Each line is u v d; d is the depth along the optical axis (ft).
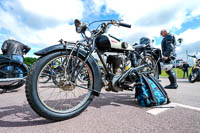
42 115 4.50
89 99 5.74
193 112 5.77
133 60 7.64
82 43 5.84
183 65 27.30
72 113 5.12
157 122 4.75
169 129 4.23
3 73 10.61
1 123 4.74
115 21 6.41
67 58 5.49
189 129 4.23
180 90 11.22
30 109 6.33
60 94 9.56
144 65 8.09
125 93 10.30
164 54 11.71
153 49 10.00
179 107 6.47
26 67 11.73
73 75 5.44
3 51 12.53
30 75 4.37
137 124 4.61
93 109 6.26
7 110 6.19
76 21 6.00
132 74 7.02
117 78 6.67
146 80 6.95
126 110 6.11
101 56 6.55
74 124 4.62
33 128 4.34
